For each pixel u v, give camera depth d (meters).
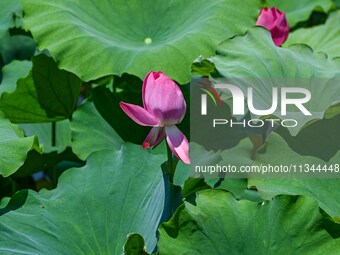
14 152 1.53
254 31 1.71
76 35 1.79
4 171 1.50
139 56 1.75
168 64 1.73
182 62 1.73
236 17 1.80
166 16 1.89
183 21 1.87
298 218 1.37
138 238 1.34
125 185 1.53
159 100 1.43
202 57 1.73
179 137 1.47
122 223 1.48
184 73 1.72
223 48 1.68
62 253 1.41
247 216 1.37
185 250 1.34
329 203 1.51
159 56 1.74
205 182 1.64
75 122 1.82
